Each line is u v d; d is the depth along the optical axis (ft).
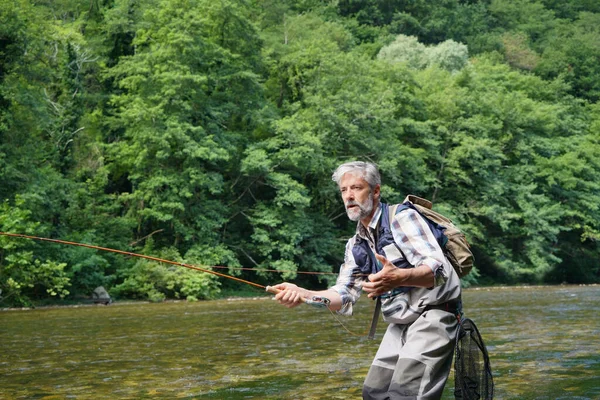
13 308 64.85
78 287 74.59
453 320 11.97
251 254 100.01
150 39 94.99
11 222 66.13
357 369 22.40
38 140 82.79
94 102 100.01
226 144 91.20
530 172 130.00
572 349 25.91
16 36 75.25
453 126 120.78
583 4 293.64
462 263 12.05
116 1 110.73
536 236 122.11
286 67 108.37
